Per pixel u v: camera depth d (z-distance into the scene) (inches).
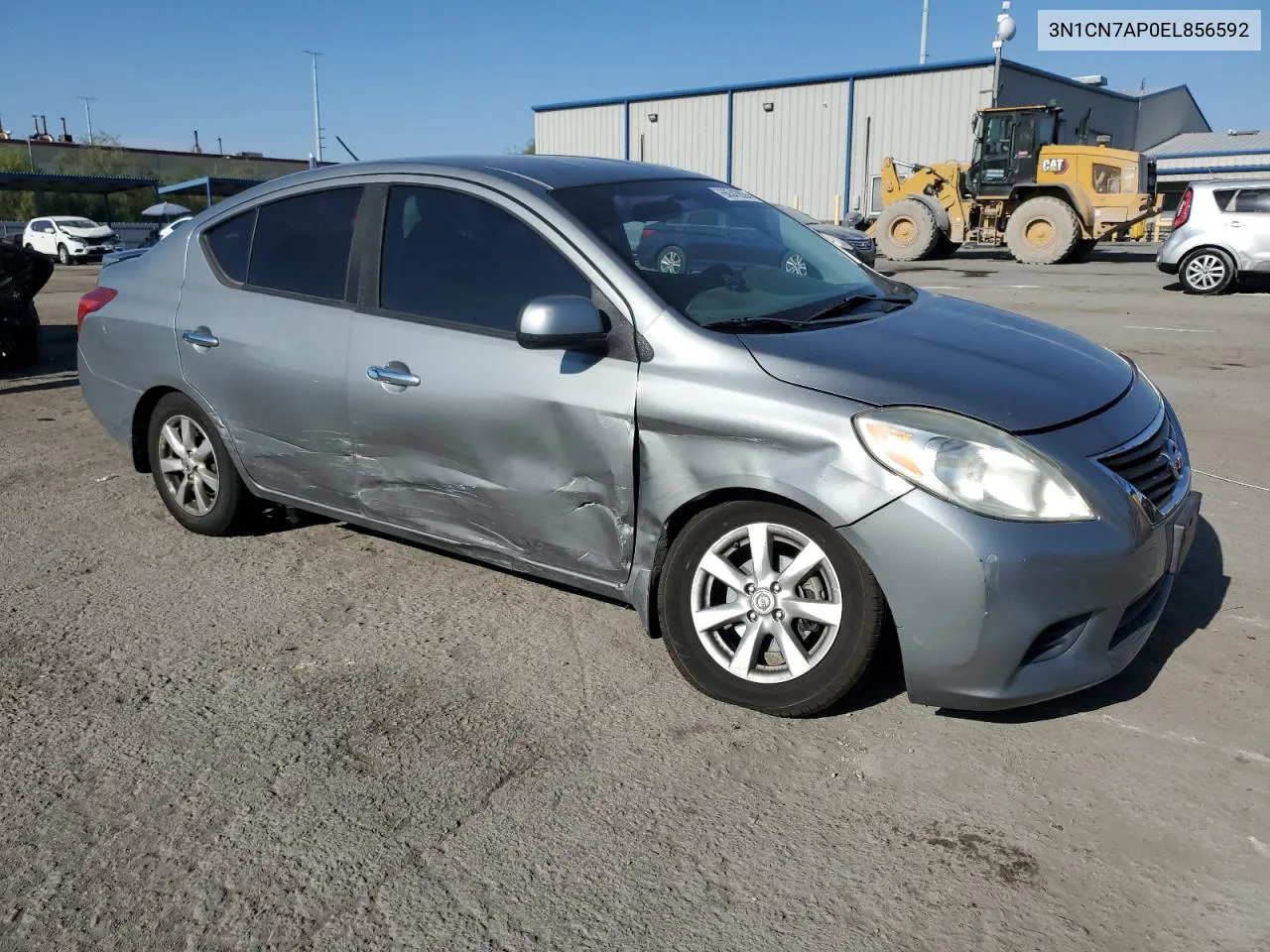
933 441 107.2
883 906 92.6
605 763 115.2
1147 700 125.0
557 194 139.1
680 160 1523.1
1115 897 93.0
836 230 688.4
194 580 168.1
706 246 143.3
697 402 118.8
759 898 94.0
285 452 162.9
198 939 90.6
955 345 127.6
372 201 153.1
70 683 135.0
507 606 156.2
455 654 141.4
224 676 136.2
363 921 92.2
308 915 93.1
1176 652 136.9
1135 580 110.5
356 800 109.3
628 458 124.5
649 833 103.2
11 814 107.9
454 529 145.5
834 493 110.3
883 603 112.9
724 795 108.9
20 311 359.6
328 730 122.9
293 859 100.5
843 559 113.3
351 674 136.3
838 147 1360.7
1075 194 794.2
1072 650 110.8
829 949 87.9
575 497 130.8
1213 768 111.3
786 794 108.8
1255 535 180.1
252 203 170.2
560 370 129.3
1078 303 515.5
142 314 179.6
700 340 121.7
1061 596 106.6
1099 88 1557.6
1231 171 1670.8
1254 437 247.1
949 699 111.3
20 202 2010.3
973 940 88.4
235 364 164.2
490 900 94.4
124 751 119.2
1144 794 107.1
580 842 102.1
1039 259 810.2
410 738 121.0
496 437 135.3
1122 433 116.0
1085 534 106.7
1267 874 95.4
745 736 119.6
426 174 149.1
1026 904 92.4
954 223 869.2
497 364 134.1
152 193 2134.6
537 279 134.6
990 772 111.6
